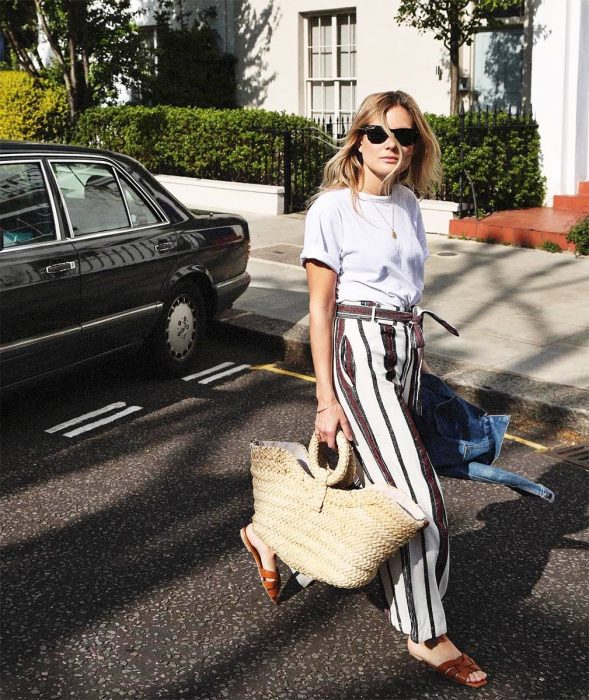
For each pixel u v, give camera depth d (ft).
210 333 24.91
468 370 19.98
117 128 49.75
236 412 19.01
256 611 11.60
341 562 9.36
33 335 17.17
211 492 15.19
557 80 36.78
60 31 50.49
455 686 10.05
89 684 10.09
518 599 11.91
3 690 9.98
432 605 9.69
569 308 25.29
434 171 10.26
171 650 10.73
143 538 13.58
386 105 9.56
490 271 29.96
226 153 44.65
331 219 9.68
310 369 22.30
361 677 10.23
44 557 13.01
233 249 22.35
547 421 18.03
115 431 17.90
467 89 43.21
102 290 18.49
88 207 18.67
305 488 9.76
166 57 53.11
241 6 53.26
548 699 9.84
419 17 38.81
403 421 9.63
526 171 37.68
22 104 51.62
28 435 17.72
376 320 9.71
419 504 9.50
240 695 9.89
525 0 39.22
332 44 49.49
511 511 14.44
